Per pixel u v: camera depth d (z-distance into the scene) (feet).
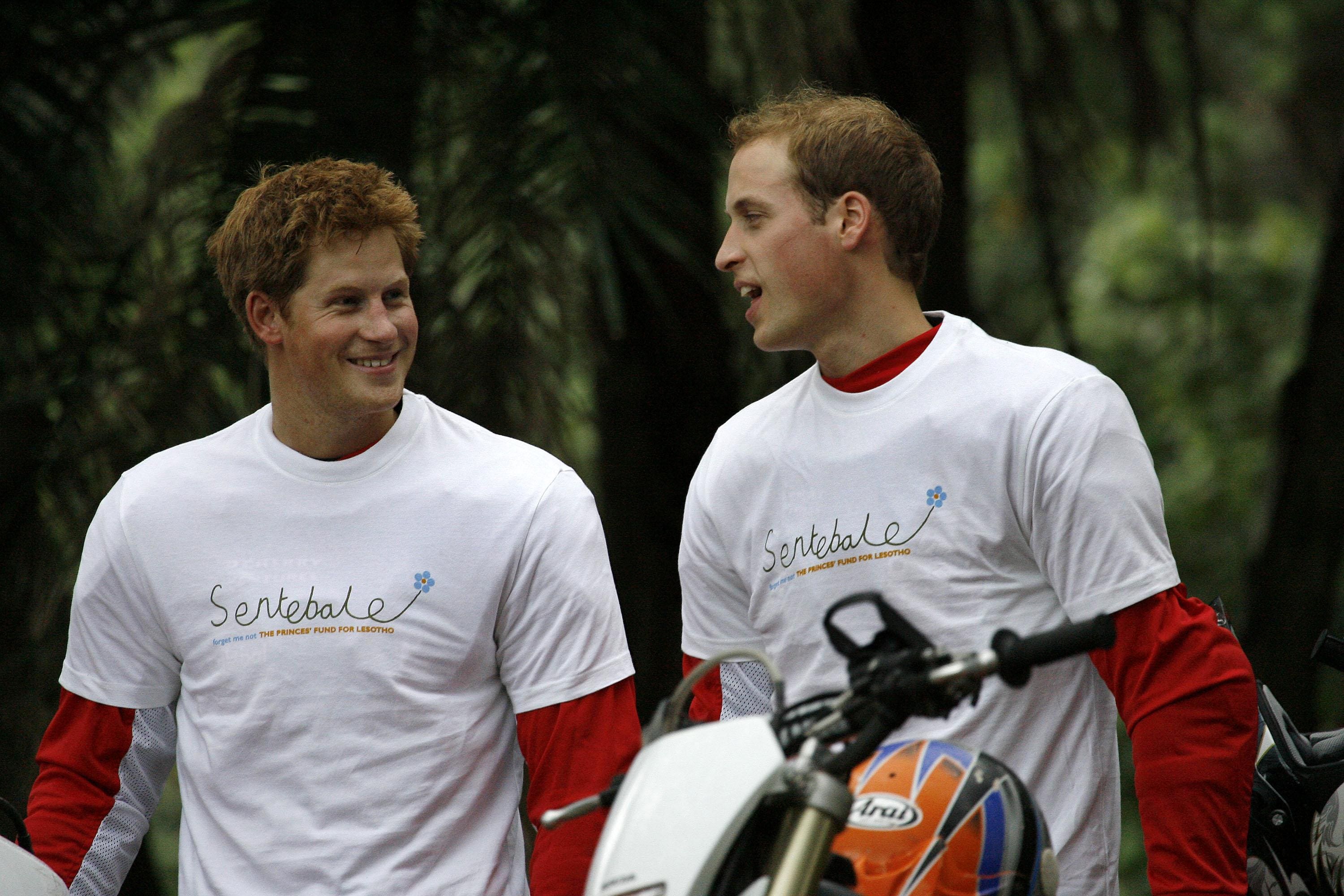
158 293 58.34
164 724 34.47
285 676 31.63
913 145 32.35
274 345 32.40
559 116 54.90
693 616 34.55
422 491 32.30
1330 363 73.67
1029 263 103.65
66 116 61.87
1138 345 109.60
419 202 55.98
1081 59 81.25
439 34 57.72
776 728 20.62
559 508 32.32
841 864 22.67
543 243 53.98
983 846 23.79
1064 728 30.55
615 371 63.26
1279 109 109.19
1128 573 29.37
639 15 56.34
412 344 32.58
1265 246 110.01
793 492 32.24
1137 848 88.07
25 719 57.93
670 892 18.99
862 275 31.71
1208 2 105.09
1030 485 30.07
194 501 32.94
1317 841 30.94
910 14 65.26
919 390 31.32
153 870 63.72
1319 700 88.02
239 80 58.54
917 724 30.86
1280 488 75.15
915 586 30.60
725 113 58.34
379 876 30.96
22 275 60.29
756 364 61.77
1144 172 77.87
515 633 32.17
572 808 21.26
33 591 57.98
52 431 57.77
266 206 31.99
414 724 31.53
